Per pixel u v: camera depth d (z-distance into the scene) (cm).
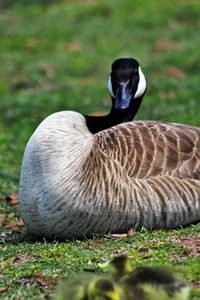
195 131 1408
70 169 1232
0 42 4094
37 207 1253
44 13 4731
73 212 1237
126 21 4288
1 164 2112
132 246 1183
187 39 3816
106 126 1453
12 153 2266
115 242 1226
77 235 1275
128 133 1340
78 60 3600
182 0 4534
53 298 987
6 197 1714
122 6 4544
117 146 1303
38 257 1184
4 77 3384
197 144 1377
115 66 1485
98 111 2719
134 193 1262
